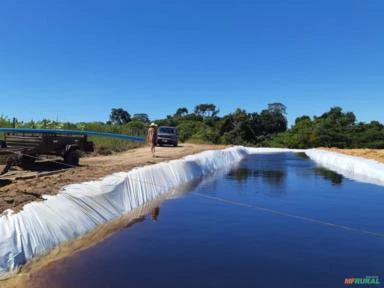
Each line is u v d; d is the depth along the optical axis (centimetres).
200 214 1323
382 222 1273
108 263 831
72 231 932
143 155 2459
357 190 1908
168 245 979
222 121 7612
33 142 1496
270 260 900
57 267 779
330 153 3631
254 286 756
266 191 1842
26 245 770
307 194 1780
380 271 846
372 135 6231
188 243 1002
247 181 2175
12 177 1295
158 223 1188
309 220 1278
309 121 7419
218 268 839
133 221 1196
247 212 1375
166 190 1706
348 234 1124
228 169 2833
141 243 983
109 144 3075
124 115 7550
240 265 861
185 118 8156
